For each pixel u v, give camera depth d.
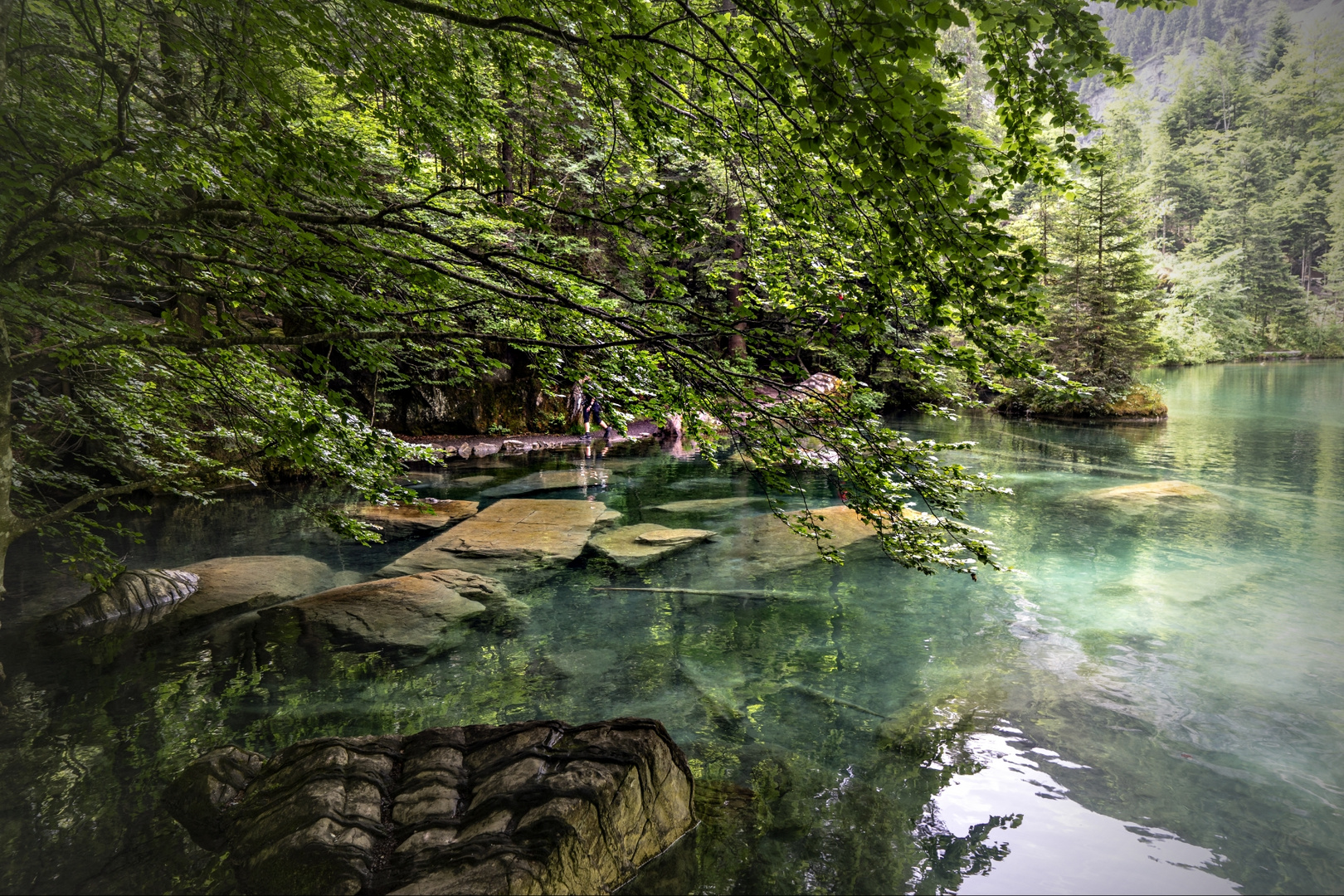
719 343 4.07
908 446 3.55
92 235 2.97
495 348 8.00
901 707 4.57
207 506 10.37
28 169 3.07
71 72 3.41
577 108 3.55
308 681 4.91
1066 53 2.28
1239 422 20.38
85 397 5.16
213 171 2.99
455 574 7.04
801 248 3.33
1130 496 10.88
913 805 3.48
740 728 4.30
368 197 3.06
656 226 2.93
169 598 6.34
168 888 2.68
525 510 10.16
